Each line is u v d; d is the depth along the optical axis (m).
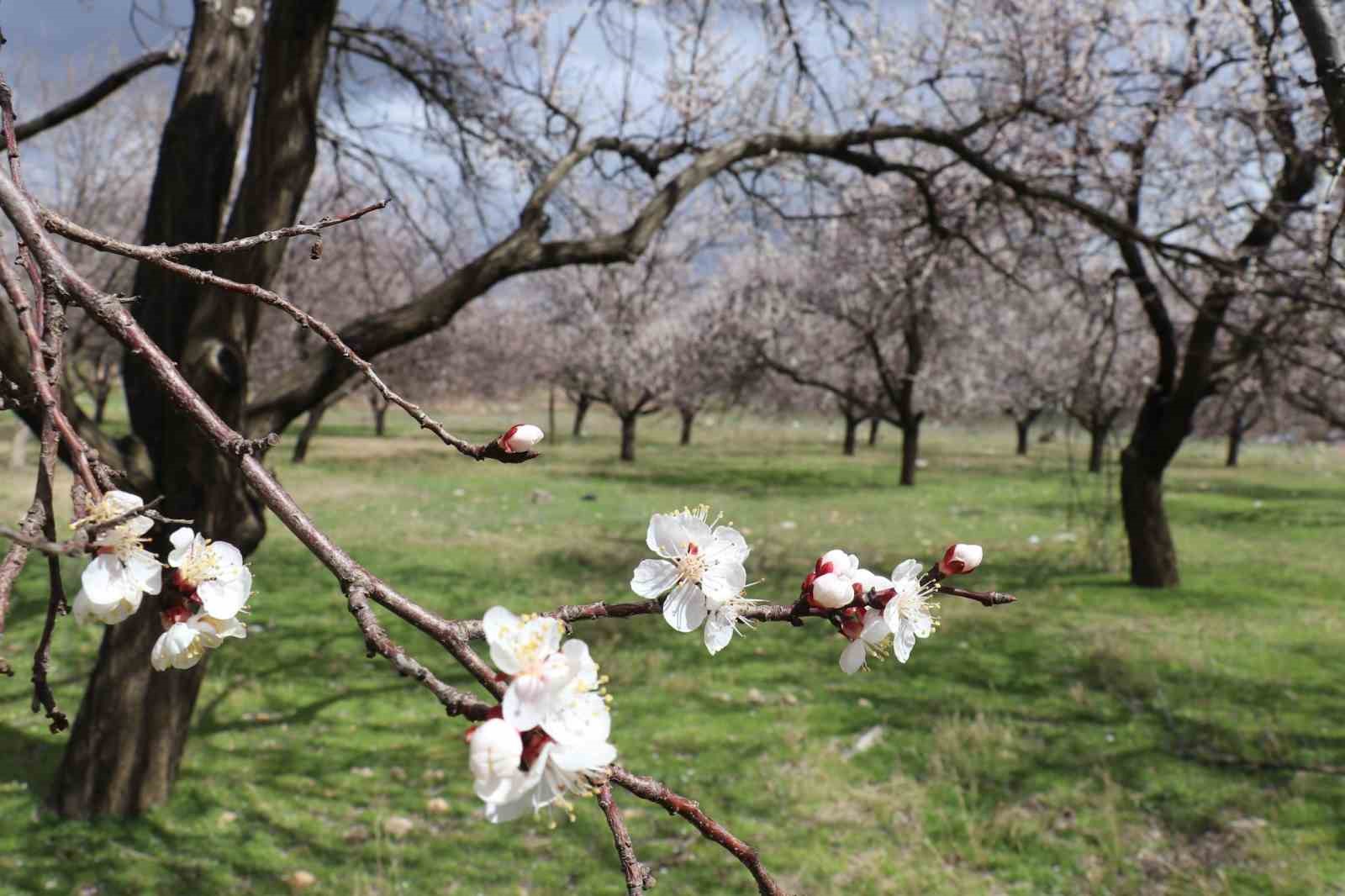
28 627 7.86
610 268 9.45
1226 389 10.09
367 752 5.57
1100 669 7.25
